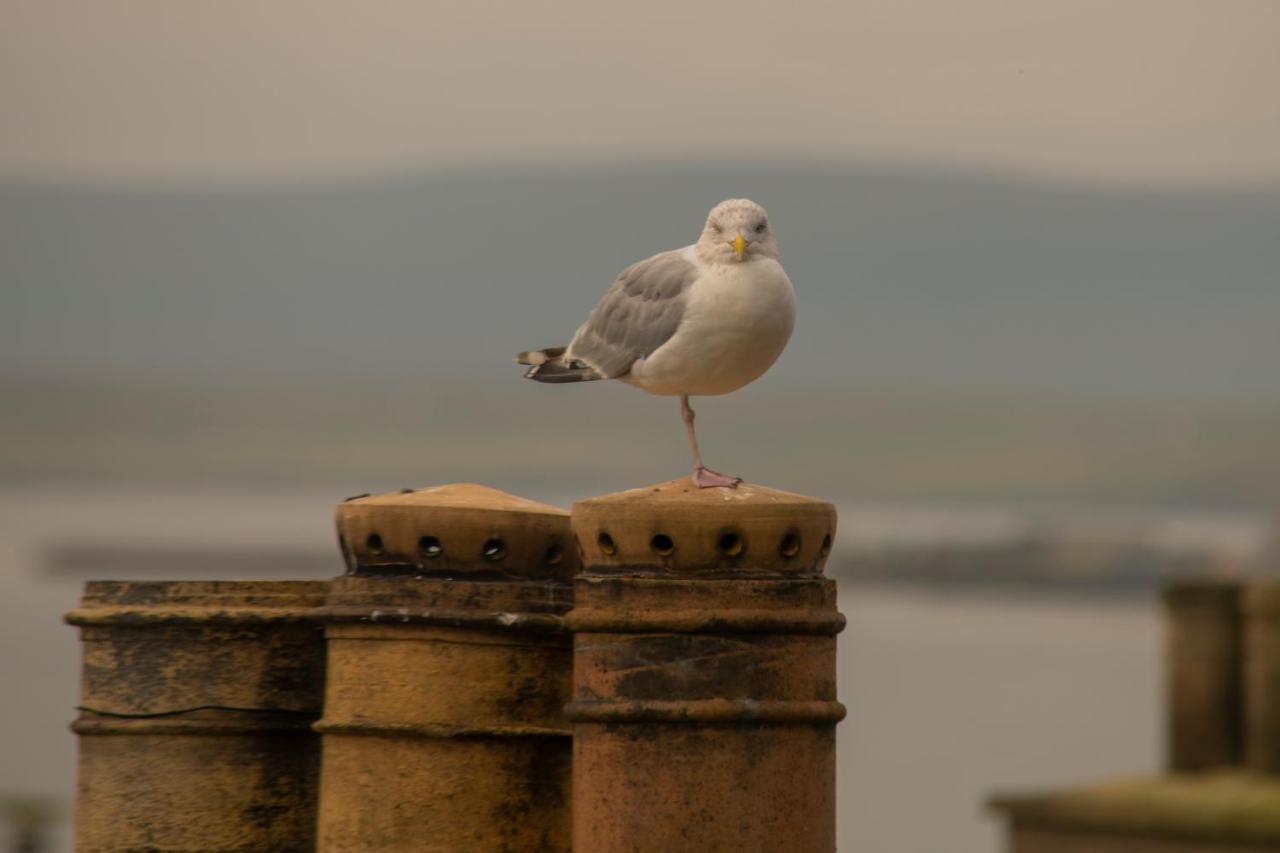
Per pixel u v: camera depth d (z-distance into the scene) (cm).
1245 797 2744
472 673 1185
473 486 1252
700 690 1089
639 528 1098
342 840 1193
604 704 1096
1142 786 2858
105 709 1270
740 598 1091
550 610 1197
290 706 1267
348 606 1195
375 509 1197
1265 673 2880
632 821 1091
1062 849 2853
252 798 1264
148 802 1262
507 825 1185
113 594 1273
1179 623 2972
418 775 1184
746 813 1087
